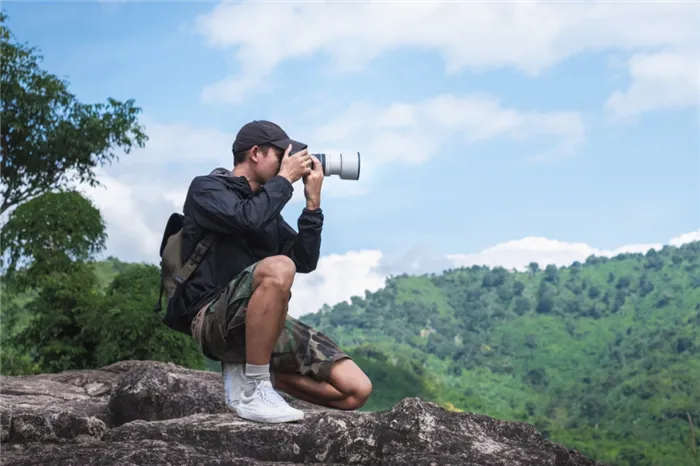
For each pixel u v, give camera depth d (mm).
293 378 3811
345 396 3773
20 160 26094
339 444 3283
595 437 135625
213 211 3420
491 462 3102
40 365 17188
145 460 3057
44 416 3643
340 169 3750
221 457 3121
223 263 3549
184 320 3633
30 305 17375
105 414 5355
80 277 17453
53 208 20422
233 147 3709
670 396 148500
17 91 24750
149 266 17016
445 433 3287
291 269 3326
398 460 3070
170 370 6422
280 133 3691
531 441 3475
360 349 178500
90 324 15836
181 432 3430
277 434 3350
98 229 21125
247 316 3340
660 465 111000
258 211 3410
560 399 177625
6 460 3186
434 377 189500
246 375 3451
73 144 25750
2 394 6391
